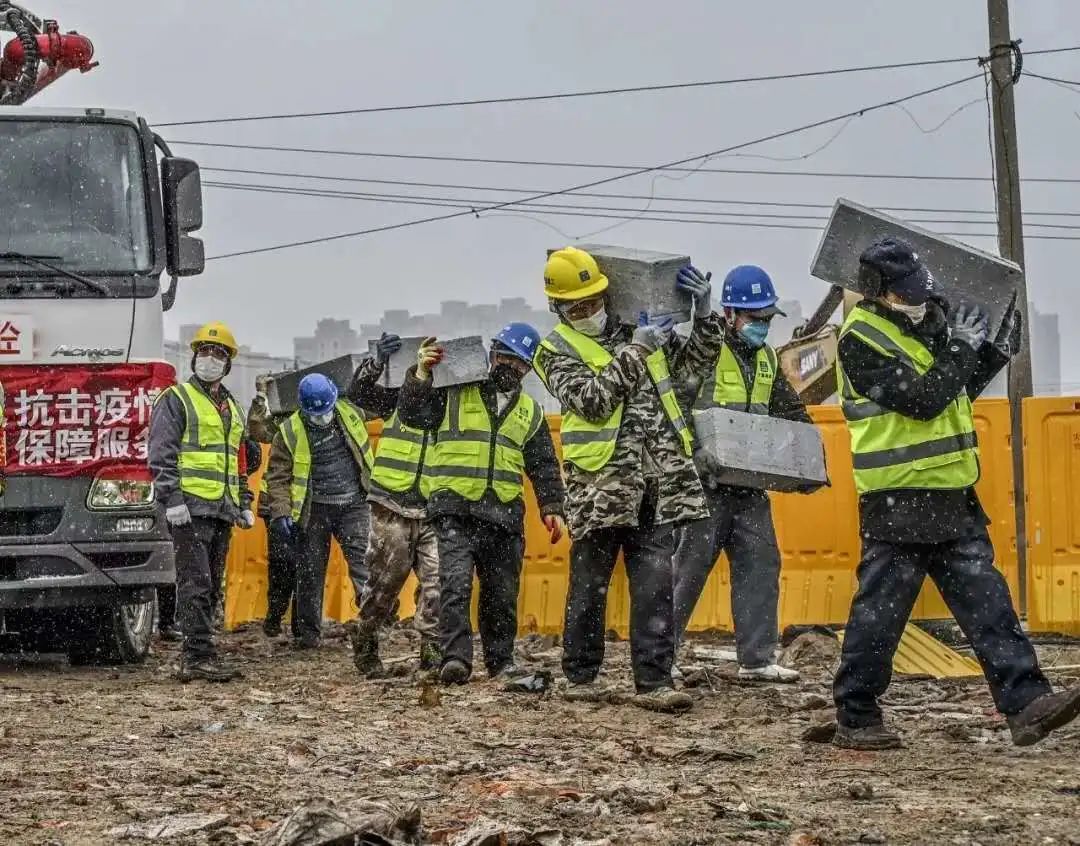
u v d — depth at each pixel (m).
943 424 8.51
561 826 6.66
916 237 8.79
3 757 8.63
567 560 17.67
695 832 6.50
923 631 14.71
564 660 11.54
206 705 11.38
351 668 14.68
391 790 7.53
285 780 7.84
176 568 13.55
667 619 10.98
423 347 12.17
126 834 6.52
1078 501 16.17
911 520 8.48
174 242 14.68
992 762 8.23
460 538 12.44
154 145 14.82
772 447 12.25
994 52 29.64
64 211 14.37
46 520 14.08
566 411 11.14
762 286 12.70
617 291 11.09
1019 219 29.48
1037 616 16.11
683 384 12.24
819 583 16.89
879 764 8.24
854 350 8.50
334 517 16.92
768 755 8.61
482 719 10.32
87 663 15.67
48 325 14.11
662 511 10.95
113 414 14.15
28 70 16.03
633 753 8.66
